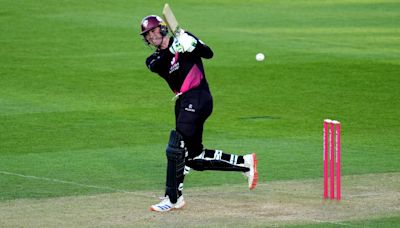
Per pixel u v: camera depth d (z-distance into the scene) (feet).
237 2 384.88
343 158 150.71
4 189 129.29
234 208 117.91
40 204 120.37
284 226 108.17
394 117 190.29
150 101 208.13
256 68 246.68
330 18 344.08
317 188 129.18
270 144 163.73
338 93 216.74
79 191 127.95
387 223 109.60
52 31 306.14
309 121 186.50
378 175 137.59
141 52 272.31
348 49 276.41
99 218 112.78
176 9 360.69
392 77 235.61
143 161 149.07
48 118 187.83
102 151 157.38
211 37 297.33
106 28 312.29
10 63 255.50
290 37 299.17
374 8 371.76
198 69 118.21
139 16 340.18
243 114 194.08
